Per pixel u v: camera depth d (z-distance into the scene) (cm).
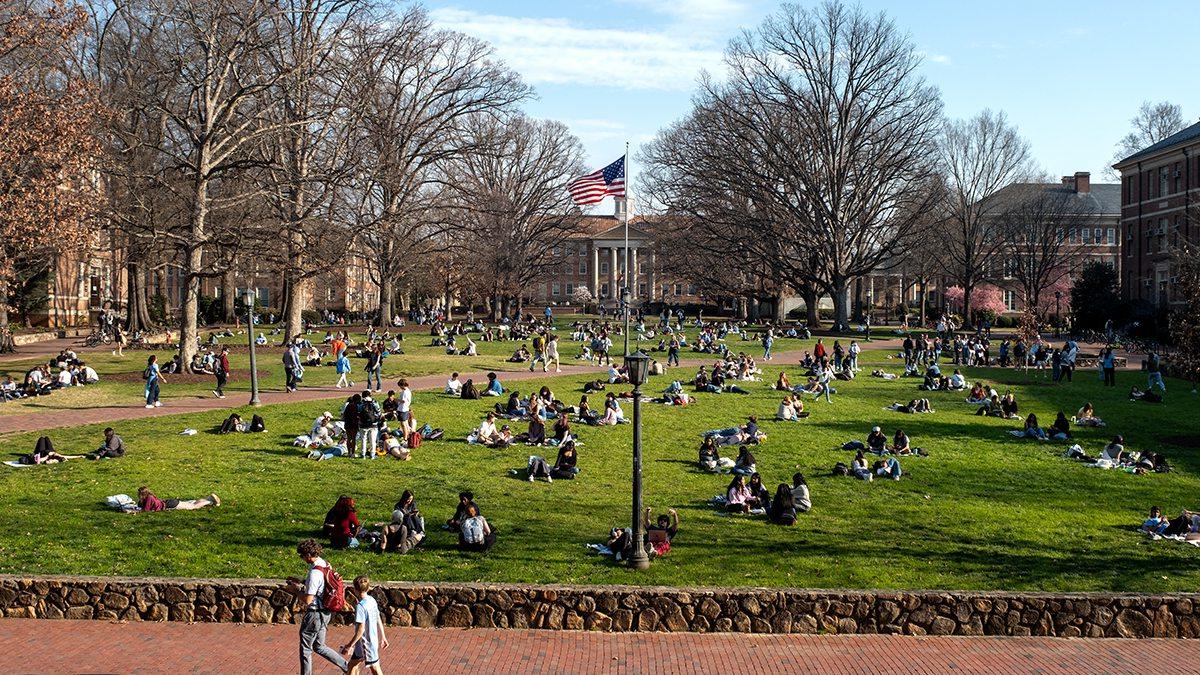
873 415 3809
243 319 9131
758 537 2102
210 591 1678
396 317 8875
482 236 7106
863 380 4856
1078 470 2877
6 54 3862
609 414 3434
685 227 8744
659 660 1545
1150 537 2144
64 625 1653
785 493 2225
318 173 4984
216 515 2180
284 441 3016
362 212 6372
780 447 3130
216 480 2512
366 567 1842
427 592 1678
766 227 7800
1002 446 3234
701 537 2089
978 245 10075
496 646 1590
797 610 1673
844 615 1673
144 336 6197
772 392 4303
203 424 3269
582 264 15450
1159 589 1784
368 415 2833
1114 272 8375
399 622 1678
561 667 1509
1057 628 1670
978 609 1672
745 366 4712
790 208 7775
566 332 7675
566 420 3188
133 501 2261
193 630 1641
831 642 1633
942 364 5744
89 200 4128
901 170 7544
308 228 5406
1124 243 8725
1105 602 1666
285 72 4625
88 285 8462
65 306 8050
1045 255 9019
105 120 4341
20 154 3706
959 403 4141
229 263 4519
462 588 1678
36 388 3862
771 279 8744
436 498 2383
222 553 1905
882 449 3064
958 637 1664
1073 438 3369
